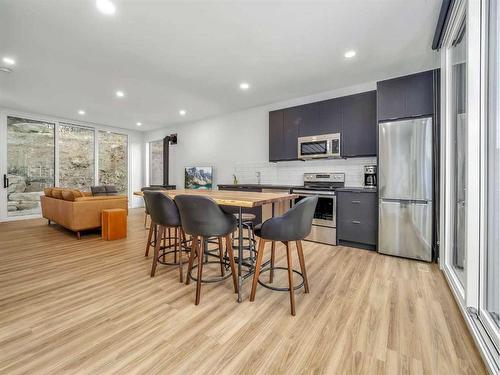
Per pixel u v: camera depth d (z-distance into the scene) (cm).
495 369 123
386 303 200
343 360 138
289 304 199
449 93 248
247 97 466
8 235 425
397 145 311
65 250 339
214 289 224
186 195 192
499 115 157
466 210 173
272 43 278
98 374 127
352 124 375
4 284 231
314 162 452
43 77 371
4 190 555
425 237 296
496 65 159
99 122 685
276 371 130
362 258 310
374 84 388
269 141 474
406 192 306
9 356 138
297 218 186
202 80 383
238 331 163
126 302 200
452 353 143
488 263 163
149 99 478
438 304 198
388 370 131
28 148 588
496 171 160
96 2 212
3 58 311
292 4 215
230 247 219
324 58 312
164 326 168
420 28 249
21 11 222
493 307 159
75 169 672
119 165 774
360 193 347
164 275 255
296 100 471
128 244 371
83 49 289
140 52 296
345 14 229
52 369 129
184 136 689
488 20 164
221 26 246
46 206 498
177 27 248
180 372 129
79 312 184
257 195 233
